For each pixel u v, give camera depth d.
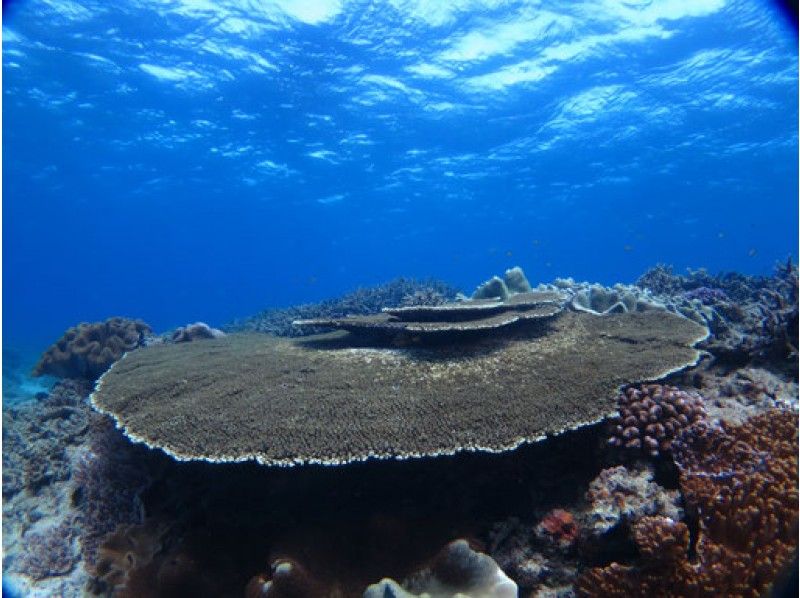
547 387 5.09
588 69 26.22
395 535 4.19
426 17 22.05
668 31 22.89
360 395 5.09
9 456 8.72
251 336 9.97
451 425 4.52
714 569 3.11
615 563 3.52
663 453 4.32
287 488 4.75
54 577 5.80
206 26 22.00
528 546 4.16
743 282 13.82
